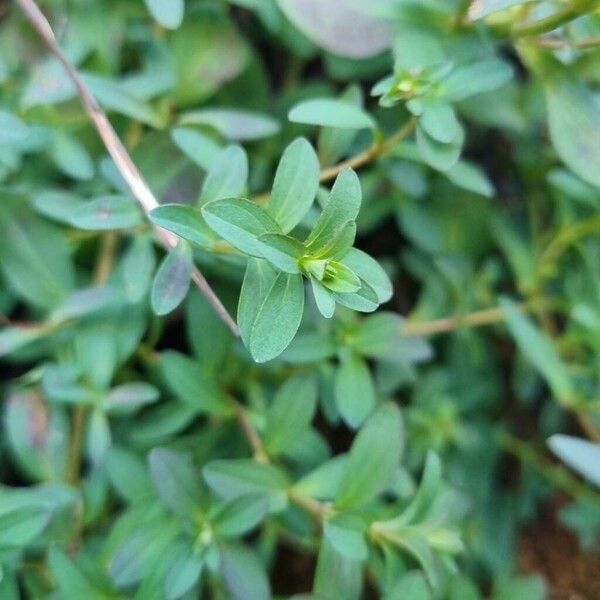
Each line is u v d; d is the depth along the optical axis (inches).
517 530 12.4
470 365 12.2
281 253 8.9
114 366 10.7
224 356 11.0
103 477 10.5
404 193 12.0
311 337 10.6
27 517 9.7
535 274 12.2
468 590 10.2
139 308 10.9
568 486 12.2
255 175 11.8
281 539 11.6
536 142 12.4
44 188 11.2
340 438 12.4
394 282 12.9
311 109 10.1
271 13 11.6
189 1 11.6
